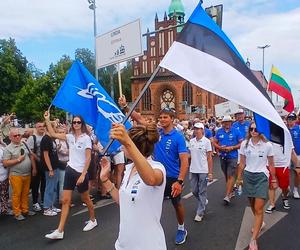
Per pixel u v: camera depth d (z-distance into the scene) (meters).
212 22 3.52
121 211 2.52
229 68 3.30
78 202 7.82
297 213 6.64
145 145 2.53
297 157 7.98
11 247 5.08
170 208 7.04
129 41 5.59
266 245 5.02
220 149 7.62
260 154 5.03
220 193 8.46
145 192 2.43
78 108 5.36
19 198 6.54
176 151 4.87
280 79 9.40
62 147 7.64
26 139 7.76
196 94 55.34
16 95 45.25
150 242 2.41
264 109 3.22
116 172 8.10
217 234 5.48
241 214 6.59
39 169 7.10
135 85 60.00
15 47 50.22
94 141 7.28
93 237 5.42
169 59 3.27
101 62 6.14
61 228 5.34
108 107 5.14
